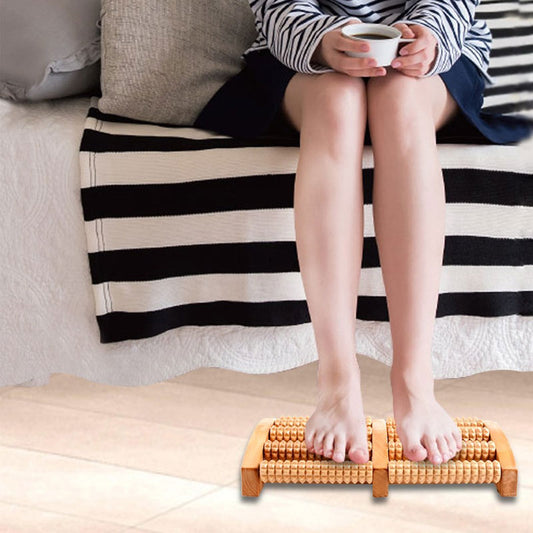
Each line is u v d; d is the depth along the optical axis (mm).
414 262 1580
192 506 1521
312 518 1480
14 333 1943
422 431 1521
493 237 1843
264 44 1964
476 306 1856
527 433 1799
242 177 1844
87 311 1918
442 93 1796
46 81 2107
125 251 1875
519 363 1889
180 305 1889
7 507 1520
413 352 1570
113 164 1875
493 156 1836
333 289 1585
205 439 1788
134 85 2031
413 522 1466
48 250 1913
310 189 1604
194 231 1862
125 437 1798
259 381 2092
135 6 2049
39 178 1901
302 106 1741
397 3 1862
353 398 1556
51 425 1853
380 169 1626
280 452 1580
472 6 1825
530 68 2172
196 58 2066
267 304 1863
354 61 1604
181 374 1919
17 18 2102
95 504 1529
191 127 2043
